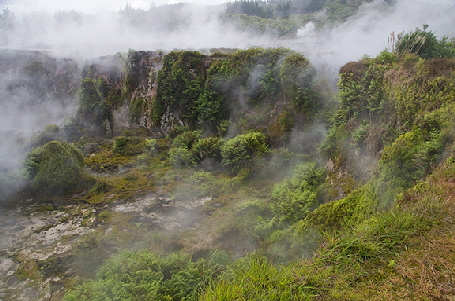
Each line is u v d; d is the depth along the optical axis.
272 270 4.12
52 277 8.87
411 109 8.20
